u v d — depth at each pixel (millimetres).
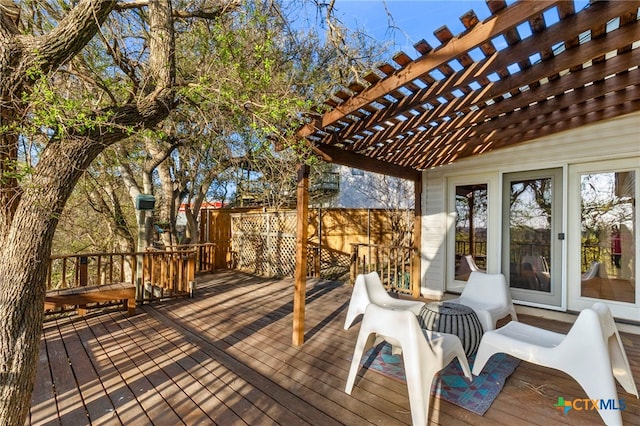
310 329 3883
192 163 6043
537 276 4363
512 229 4613
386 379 2656
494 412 2197
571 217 4094
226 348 3311
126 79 3832
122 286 4414
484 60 2152
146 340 3525
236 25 3668
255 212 8250
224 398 2385
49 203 1875
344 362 2980
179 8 3939
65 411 2219
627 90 3020
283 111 2711
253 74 2988
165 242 7645
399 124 3264
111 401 2344
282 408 2254
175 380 2648
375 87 2539
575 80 2559
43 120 1850
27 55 1874
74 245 7812
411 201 10078
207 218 9227
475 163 4934
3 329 1759
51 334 3689
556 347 2232
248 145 3703
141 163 6352
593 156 3900
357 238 9375
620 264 3775
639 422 2082
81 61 3637
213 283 6754
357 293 3775
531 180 4449
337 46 4391
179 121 4816
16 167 1998
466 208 5148
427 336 2453
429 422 2092
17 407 1783
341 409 2242
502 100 2961
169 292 5383
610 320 2410
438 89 2449
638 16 1979
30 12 3328
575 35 1811
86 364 2934
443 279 5332
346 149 3898
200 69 3162
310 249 7410
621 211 3785
